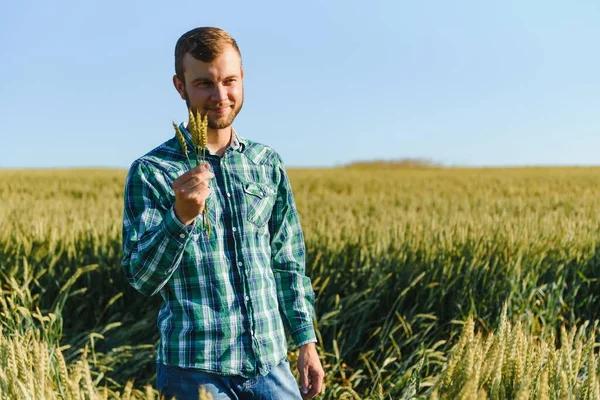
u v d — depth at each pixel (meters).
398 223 6.98
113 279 6.23
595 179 24.08
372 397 3.50
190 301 2.36
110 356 4.74
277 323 2.53
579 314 5.82
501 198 14.38
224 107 2.38
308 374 2.65
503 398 2.09
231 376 2.38
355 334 5.34
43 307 5.85
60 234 6.84
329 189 20.09
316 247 6.35
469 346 2.09
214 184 2.47
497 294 5.50
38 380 2.04
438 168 49.78
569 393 2.06
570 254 6.24
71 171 36.03
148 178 2.40
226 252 2.43
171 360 2.36
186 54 2.34
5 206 10.91
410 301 5.65
